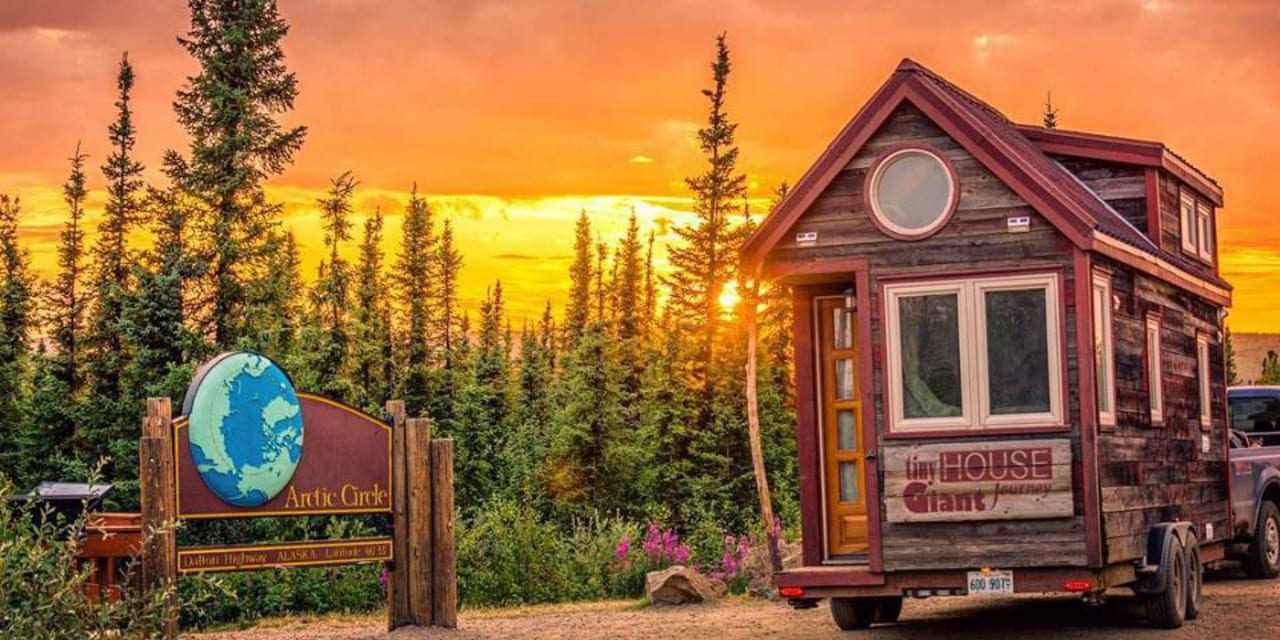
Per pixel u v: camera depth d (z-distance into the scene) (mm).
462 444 35281
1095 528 12883
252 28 27703
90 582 15695
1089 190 17266
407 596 15750
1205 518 17188
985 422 13234
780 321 37812
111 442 26125
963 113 13406
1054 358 13102
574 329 59312
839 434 14797
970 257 13430
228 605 19734
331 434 15117
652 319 43656
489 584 20938
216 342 26656
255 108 27625
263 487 14414
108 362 29234
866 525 14438
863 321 13672
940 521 13258
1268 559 19609
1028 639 13914
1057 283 13156
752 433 19062
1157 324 15852
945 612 16766
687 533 33188
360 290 34500
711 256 39438
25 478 29406
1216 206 20688
